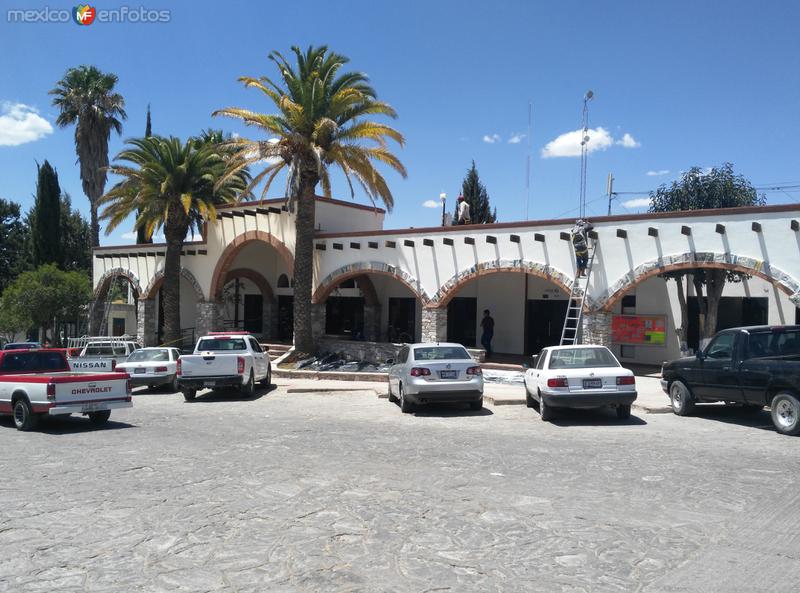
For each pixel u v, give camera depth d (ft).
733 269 57.62
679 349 77.15
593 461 31.12
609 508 23.50
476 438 37.99
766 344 40.27
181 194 101.81
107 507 24.11
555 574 17.69
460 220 87.20
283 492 25.99
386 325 105.81
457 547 19.79
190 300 129.70
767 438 36.60
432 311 79.82
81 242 185.98
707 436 37.52
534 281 90.53
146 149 102.42
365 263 87.10
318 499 24.94
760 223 55.98
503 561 18.65
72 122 153.28
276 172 90.38
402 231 83.35
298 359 88.17
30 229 170.60
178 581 17.34
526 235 71.82
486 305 95.04
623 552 19.22
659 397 53.52
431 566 18.31
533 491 25.85
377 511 23.38
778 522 21.71
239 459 32.40
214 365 61.21
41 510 23.80
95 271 134.51
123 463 31.73
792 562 18.26
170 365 71.10
